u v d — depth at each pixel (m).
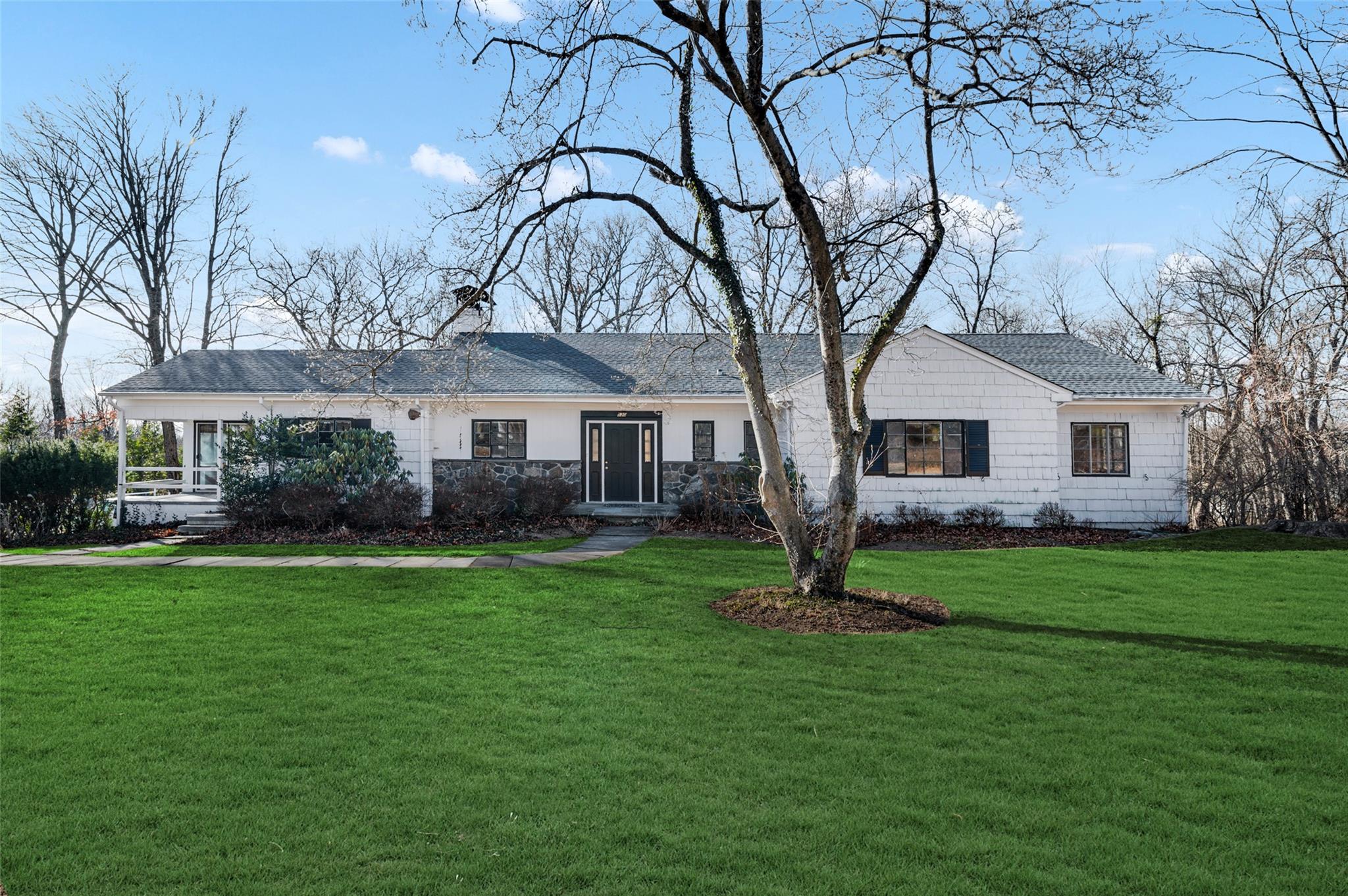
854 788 4.90
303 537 16.73
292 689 6.74
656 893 3.78
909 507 18.16
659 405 20.09
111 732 5.74
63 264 27.45
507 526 18.14
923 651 7.97
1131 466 18.97
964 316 34.69
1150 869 4.00
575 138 10.09
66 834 4.29
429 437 19.83
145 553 14.90
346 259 31.09
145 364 30.70
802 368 20.50
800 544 10.12
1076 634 8.64
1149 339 30.19
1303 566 12.95
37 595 10.57
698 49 9.57
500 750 5.45
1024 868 4.02
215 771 5.09
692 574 12.02
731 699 6.50
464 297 10.73
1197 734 5.82
